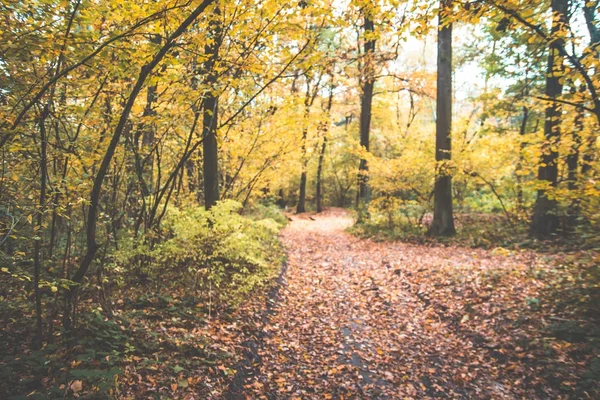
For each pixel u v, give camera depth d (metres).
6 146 3.15
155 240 5.95
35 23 3.00
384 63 11.81
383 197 14.14
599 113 4.57
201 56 4.16
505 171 11.55
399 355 5.20
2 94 3.30
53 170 3.88
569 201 5.24
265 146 9.66
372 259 10.48
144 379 3.57
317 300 7.38
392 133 23.86
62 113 3.50
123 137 5.00
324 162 29.52
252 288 6.86
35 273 3.50
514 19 4.66
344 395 4.25
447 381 4.50
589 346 4.31
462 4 4.56
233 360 4.42
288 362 4.90
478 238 11.18
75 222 4.82
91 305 4.62
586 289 5.23
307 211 29.06
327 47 6.22
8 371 3.08
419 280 7.85
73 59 3.42
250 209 15.01
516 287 6.35
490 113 11.84
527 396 4.00
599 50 4.41
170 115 4.79
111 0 3.02
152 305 5.24
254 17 4.46
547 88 9.52
